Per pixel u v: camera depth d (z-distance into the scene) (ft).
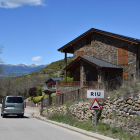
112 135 32.63
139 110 34.42
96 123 39.88
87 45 96.58
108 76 81.20
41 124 49.14
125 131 32.65
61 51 107.24
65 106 59.11
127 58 79.41
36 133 34.94
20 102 64.23
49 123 52.31
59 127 44.68
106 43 87.97
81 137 32.83
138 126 30.96
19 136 31.48
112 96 41.96
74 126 44.57
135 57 76.89
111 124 37.24
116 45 83.97
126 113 36.29
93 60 83.76
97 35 92.02
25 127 42.29
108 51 86.94
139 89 37.40
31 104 151.53
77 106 51.21
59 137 31.94
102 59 89.15
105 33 86.02
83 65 86.12
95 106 39.83
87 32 93.76
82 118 47.55
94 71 87.76
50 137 31.58
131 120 33.83
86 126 41.24
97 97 39.93
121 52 81.87
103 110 41.88
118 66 81.41
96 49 92.02
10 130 37.52
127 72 79.05
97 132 35.99
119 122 35.68
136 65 76.84
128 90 38.99
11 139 28.94
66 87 96.17
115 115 38.27
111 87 55.77
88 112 45.62
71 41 101.14
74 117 51.37
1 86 203.21
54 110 65.46
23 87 217.36
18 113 63.62
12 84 210.38
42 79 278.26
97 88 66.95
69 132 37.81
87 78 89.30
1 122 50.67
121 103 38.04
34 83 240.73
